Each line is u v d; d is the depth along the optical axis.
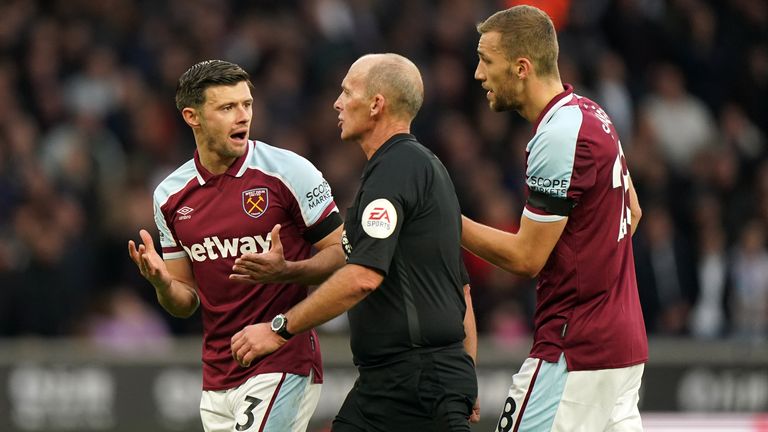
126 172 37.69
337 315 17.03
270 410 18.61
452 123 41.53
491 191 38.81
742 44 49.38
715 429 30.09
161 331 34.75
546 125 17.84
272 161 18.67
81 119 39.50
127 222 36.12
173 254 19.33
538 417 18.12
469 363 17.88
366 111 17.66
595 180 17.67
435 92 43.25
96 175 38.38
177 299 18.83
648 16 48.66
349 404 18.16
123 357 29.11
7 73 41.44
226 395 19.08
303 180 18.59
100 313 34.22
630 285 18.42
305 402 19.08
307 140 40.91
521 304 35.75
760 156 46.41
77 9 44.12
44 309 34.56
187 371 29.30
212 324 19.09
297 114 42.06
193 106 18.28
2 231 35.66
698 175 43.84
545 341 18.20
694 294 39.41
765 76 48.84
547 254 17.81
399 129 17.73
